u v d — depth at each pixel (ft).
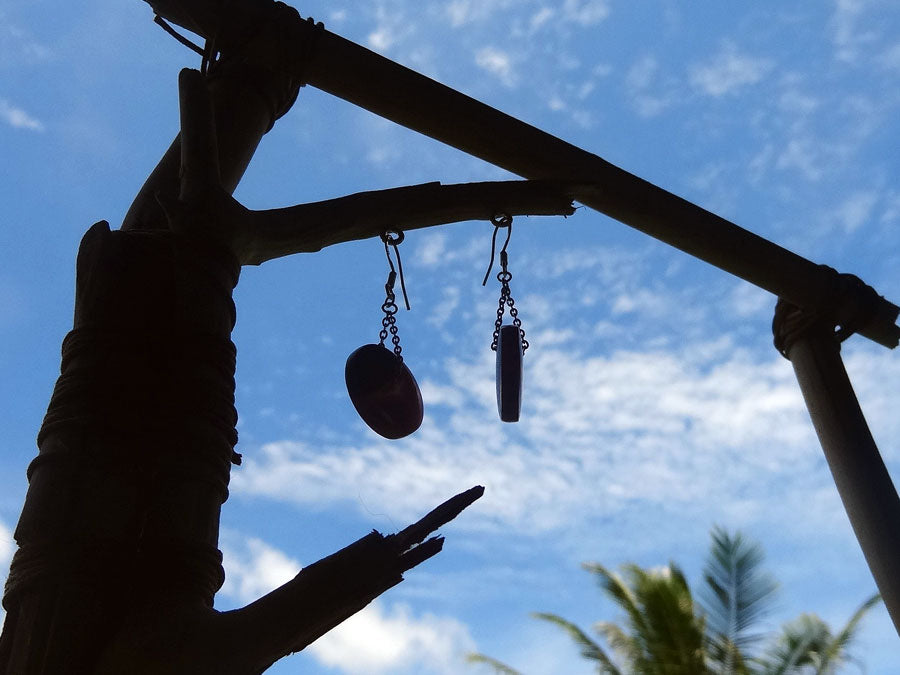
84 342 0.50
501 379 0.77
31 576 0.44
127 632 0.43
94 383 0.49
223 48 0.77
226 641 0.43
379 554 0.45
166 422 0.49
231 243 0.58
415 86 0.88
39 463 0.47
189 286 0.54
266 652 0.43
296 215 0.63
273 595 0.44
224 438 0.50
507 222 0.74
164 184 0.64
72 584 0.44
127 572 0.45
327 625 0.45
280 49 0.78
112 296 0.52
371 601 0.46
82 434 0.47
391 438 0.70
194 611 0.44
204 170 0.59
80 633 0.43
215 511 0.49
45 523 0.45
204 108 0.61
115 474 0.47
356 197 0.67
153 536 0.46
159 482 0.47
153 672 0.42
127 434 0.48
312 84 0.84
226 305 0.56
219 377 0.52
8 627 0.44
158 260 0.54
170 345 0.51
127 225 0.63
